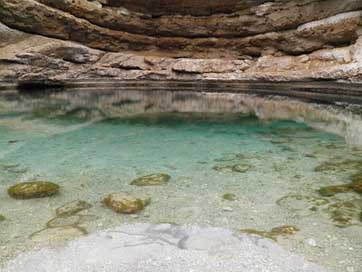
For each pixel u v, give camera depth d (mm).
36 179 7074
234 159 8531
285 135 11070
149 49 29094
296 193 6387
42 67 23109
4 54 21719
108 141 10328
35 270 4109
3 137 10328
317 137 10680
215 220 5352
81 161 8320
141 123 13188
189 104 18375
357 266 4125
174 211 5664
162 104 18312
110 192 6445
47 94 21422
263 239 4742
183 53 29031
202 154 9000
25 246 4590
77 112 15219
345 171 7523
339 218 5371
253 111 15953
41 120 13094
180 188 6641
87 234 4898
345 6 23000
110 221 5297
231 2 27203
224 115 14992
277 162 8242
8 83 21969
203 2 27594
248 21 27266
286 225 5168
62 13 23906
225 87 25391
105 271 4066
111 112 15516
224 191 6504
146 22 28281
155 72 26484
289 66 24297
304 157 8617
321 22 24141
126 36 27844
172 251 4457
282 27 26234
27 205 5848
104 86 25844
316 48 24641
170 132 11656
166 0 27531
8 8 21734
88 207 5805
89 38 25922
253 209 5738
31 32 23281
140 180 7004
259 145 9859
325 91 20500
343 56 21594
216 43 28625
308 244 4613
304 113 15102
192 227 5113
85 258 4312
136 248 4531
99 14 26047
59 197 6203
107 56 26562
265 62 25609
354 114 14422
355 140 10164
